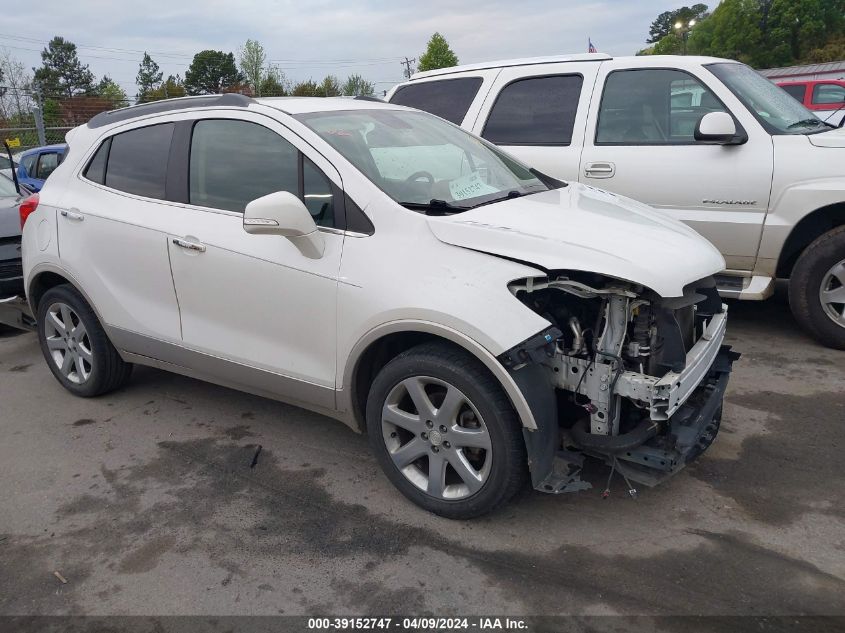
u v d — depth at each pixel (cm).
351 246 312
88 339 447
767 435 375
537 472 278
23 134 1822
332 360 323
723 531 295
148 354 409
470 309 273
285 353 342
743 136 488
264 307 342
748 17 5088
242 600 268
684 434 284
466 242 290
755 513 307
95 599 271
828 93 1411
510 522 308
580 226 305
